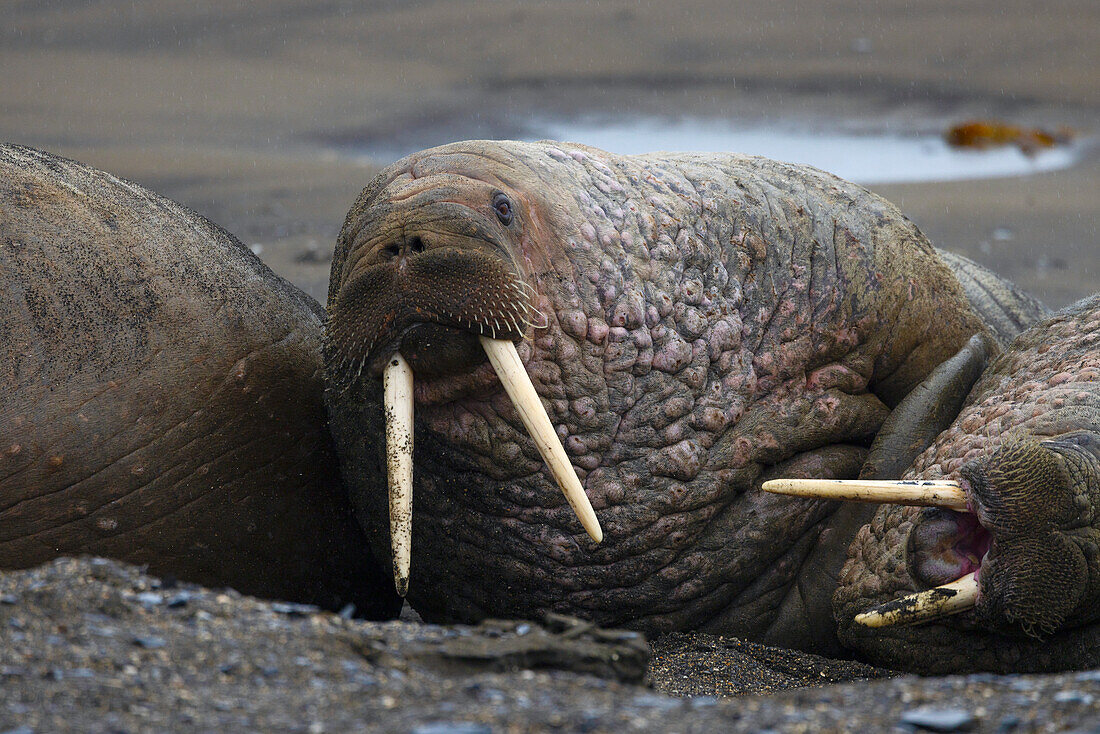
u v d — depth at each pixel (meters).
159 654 10.88
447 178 16.75
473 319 15.56
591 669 11.47
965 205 53.47
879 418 19.50
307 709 10.11
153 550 17.38
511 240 16.61
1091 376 17.27
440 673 11.22
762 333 18.73
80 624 11.20
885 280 19.69
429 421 17.23
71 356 16.62
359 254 16.14
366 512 18.92
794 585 18.67
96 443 16.64
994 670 16.45
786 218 19.47
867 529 18.05
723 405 18.19
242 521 18.14
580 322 17.06
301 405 18.83
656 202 18.38
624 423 17.52
